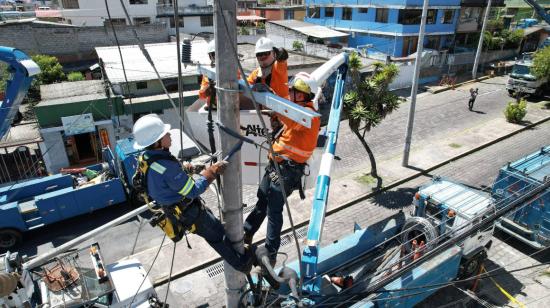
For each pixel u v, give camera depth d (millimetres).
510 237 12898
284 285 6344
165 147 3592
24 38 31078
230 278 3879
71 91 19875
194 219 3500
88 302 8133
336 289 7535
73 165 19109
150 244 13117
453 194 10055
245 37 39312
